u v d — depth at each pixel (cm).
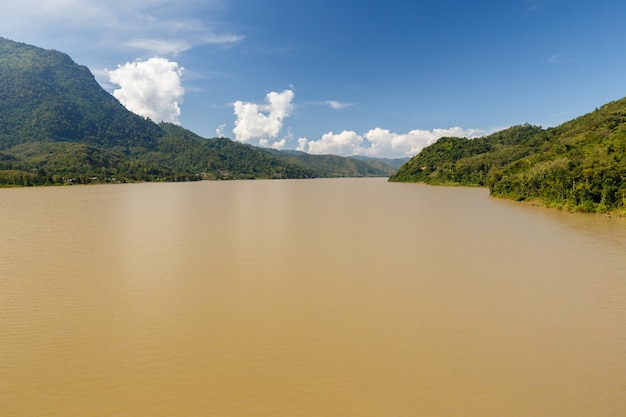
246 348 1502
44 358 1417
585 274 2430
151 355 1445
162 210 5869
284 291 2125
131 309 1872
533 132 19938
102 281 2280
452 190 11494
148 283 2248
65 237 3584
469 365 1386
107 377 1302
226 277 2362
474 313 1836
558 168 6706
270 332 1636
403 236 3650
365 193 10250
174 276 2380
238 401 1184
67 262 2692
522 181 7369
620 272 2467
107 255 2886
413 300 1997
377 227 4181
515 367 1374
